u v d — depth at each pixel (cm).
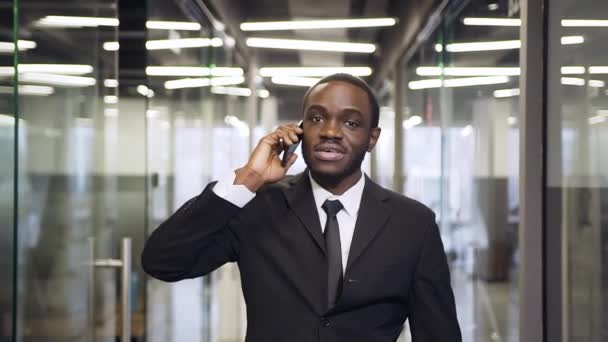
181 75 362
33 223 190
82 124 221
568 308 196
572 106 191
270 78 828
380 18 562
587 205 181
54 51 192
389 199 136
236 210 127
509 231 253
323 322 125
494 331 283
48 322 202
